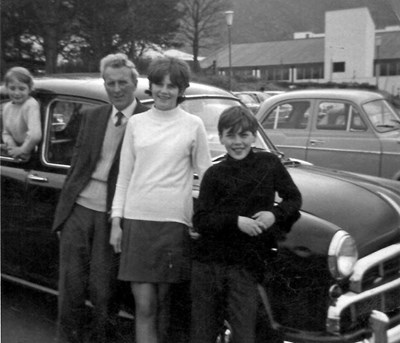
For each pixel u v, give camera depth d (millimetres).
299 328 2830
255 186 2609
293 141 7520
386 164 6902
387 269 3053
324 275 2797
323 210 3123
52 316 3705
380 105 7262
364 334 2887
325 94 7355
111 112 3098
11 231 3893
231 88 4910
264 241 2660
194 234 2824
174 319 2975
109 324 3174
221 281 2648
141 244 2775
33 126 3764
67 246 3143
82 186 3109
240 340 2641
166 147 2775
